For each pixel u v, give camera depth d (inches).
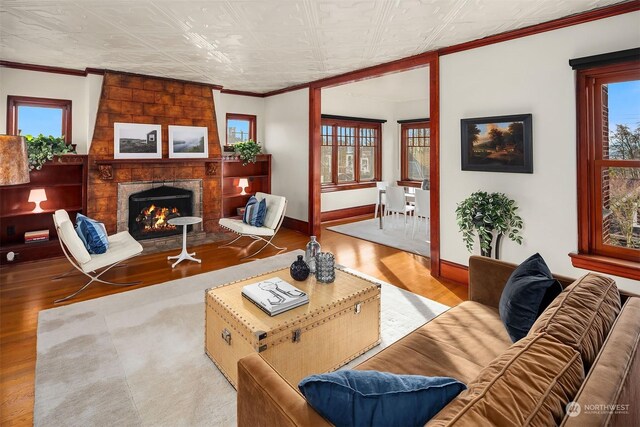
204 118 221.0
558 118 117.0
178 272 162.1
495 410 31.7
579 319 48.2
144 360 91.4
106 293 136.6
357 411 36.2
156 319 114.5
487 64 133.7
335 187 303.3
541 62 119.5
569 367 37.8
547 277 68.4
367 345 95.3
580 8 106.4
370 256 189.8
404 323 112.6
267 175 268.4
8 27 126.9
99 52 155.7
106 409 73.5
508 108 128.5
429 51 151.4
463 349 65.3
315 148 229.5
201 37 136.4
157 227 206.8
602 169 111.5
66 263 172.7
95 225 142.9
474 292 88.6
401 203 241.4
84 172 181.6
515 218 127.4
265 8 110.2
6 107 171.3
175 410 73.6
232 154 247.6
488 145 134.0
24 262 172.4
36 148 163.3
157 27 126.3
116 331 106.4
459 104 143.1
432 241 156.6
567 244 118.0
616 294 59.6
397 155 350.0
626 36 101.8
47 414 71.8
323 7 109.0
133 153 193.2
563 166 117.0
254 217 199.3
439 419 32.2
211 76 201.3
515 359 39.3
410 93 292.8
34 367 88.6
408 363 60.9
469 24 120.3
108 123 185.6
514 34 124.8
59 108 186.4
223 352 84.7
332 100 295.7
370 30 127.3
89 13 115.0
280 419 39.4
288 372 76.2
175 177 210.2
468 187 142.8
